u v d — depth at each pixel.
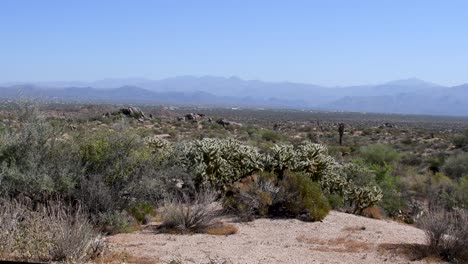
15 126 11.70
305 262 9.03
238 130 66.06
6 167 10.50
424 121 165.12
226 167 13.91
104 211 11.08
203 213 11.37
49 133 11.59
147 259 8.55
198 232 11.09
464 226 10.00
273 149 15.00
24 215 9.03
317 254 9.64
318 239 10.95
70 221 9.05
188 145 14.66
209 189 12.91
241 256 9.18
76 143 11.80
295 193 13.05
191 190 13.32
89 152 11.70
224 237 10.72
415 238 11.40
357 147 40.53
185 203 12.59
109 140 11.86
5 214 8.58
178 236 10.63
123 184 11.64
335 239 11.01
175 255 8.97
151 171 11.97
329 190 15.16
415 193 21.94
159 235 10.67
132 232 10.91
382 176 19.78
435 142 58.25
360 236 11.32
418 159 36.25
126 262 8.27
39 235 8.14
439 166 33.16
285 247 10.10
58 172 10.95
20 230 8.41
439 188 21.28
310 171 14.84
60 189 10.86
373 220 13.43
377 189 15.91
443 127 114.31
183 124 68.50
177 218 11.23
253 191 13.08
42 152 11.26
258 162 14.45
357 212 14.92
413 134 75.88
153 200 12.54
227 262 8.55
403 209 17.89
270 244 10.30
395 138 66.88
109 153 11.68
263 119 127.44
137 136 12.35
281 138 51.34
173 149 14.12
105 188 11.12
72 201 11.27
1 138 11.23
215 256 9.04
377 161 32.16
